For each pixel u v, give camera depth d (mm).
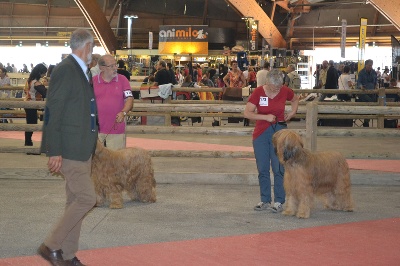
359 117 19312
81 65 5422
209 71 29469
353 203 8141
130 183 8328
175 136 18094
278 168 7980
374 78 19844
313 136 10070
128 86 8406
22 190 9406
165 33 38219
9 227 7145
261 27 42344
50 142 5207
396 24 30000
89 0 44062
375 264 5773
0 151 11297
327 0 47250
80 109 5340
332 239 6688
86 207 5395
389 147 15703
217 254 6078
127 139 16984
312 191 7688
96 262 5781
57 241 5324
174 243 6488
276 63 36562
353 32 46625
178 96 20672
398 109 10281
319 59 48188
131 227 7188
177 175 10078
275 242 6547
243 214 7918
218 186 9945
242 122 22516
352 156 10398
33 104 11422
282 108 7941
